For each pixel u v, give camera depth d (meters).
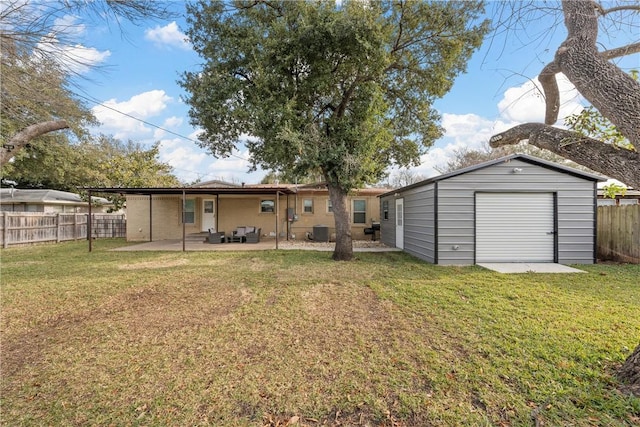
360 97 8.12
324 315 4.21
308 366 2.87
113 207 18.41
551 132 2.79
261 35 7.52
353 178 7.98
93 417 2.19
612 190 3.69
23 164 15.48
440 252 8.07
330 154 7.75
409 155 10.28
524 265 7.76
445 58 8.44
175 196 14.95
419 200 9.30
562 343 3.19
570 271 6.92
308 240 14.49
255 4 7.85
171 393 2.47
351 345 3.29
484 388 2.46
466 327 3.69
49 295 5.26
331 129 8.38
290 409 2.28
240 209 15.31
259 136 7.95
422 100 9.54
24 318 4.20
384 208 13.68
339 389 2.50
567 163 12.71
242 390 2.50
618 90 2.29
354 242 14.25
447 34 8.13
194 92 8.29
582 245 8.13
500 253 8.20
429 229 8.51
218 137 9.19
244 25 7.87
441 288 5.46
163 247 11.90
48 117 3.01
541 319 3.90
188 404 2.33
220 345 3.33
